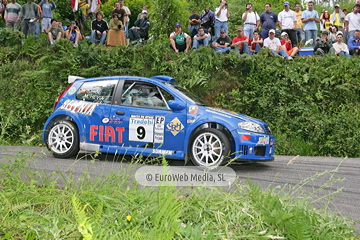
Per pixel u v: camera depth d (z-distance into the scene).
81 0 23.47
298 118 14.72
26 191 4.94
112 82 10.26
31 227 3.84
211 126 9.66
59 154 10.08
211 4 28.83
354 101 15.42
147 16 21.69
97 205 4.62
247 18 20.30
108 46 19.20
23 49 17.38
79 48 17.33
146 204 4.62
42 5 20.48
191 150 9.30
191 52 17.33
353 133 13.95
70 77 10.84
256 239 4.03
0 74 16.66
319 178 8.71
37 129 14.91
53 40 19.39
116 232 3.93
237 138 9.13
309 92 15.63
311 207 5.36
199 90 16.12
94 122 9.96
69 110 10.23
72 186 5.36
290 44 19.42
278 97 15.37
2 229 3.88
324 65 16.70
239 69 16.42
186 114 9.41
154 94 9.84
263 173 9.08
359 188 7.81
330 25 22.22
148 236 3.74
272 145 9.74
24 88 16.25
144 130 9.59
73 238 3.80
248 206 4.64
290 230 4.07
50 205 4.56
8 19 20.78
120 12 21.30
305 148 13.95
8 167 5.57
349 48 19.77
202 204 4.59
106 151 9.84
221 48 19.25
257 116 15.45
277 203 4.44
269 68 15.91
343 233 4.51
